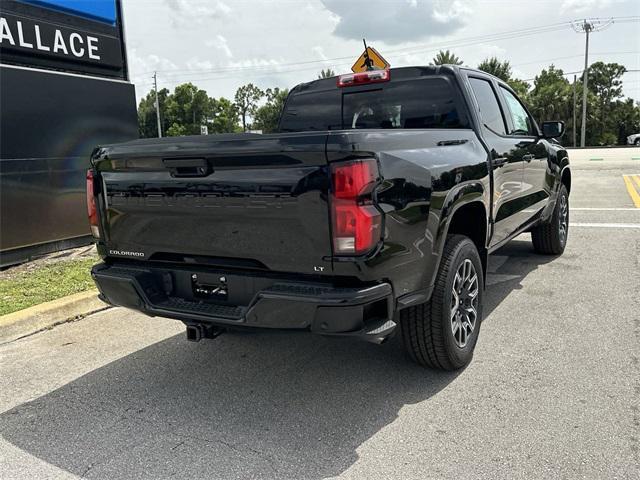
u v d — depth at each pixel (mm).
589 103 57250
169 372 3834
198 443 2906
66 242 7625
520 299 4988
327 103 4941
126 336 4602
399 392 3352
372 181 2594
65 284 5777
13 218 6840
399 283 2873
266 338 4379
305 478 2557
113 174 3299
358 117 4773
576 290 5160
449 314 3346
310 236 2643
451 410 3098
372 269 2631
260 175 2705
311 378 3619
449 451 2703
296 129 5168
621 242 7074
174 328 4754
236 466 2678
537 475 2479
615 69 76812
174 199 3035
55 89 7316
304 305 2635
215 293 3072
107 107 8133
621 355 3674
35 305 5039
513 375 3475
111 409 3334
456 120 4215
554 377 3412
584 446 2672
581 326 4234
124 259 3451
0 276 6270
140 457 2801
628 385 3254
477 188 3646
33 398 3525
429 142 3230
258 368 3830
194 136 3004
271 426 3039
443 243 3213
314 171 2572
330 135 2537
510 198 4566
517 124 5215
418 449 2740
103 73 8172
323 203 2572
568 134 58156
